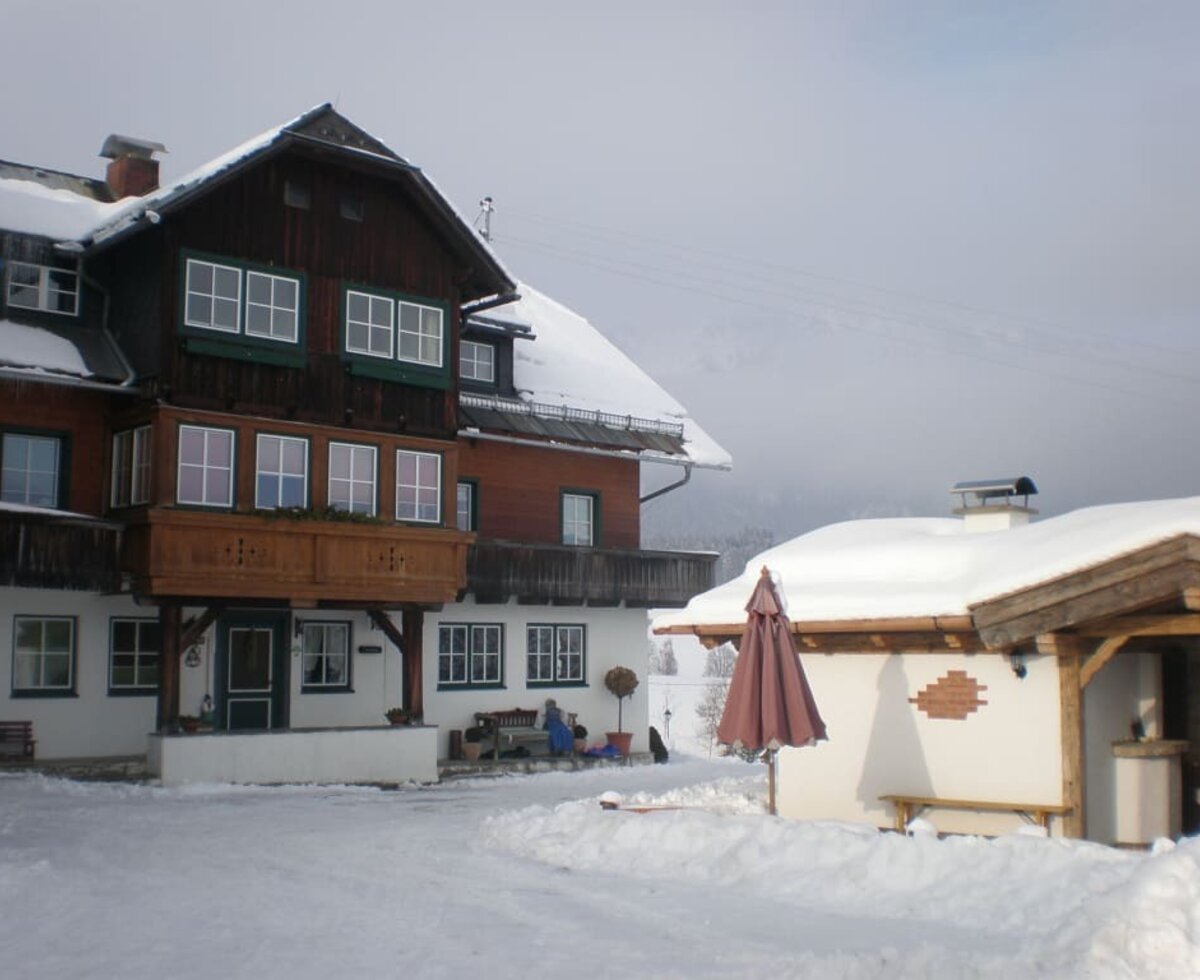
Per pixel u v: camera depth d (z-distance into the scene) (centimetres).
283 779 2011
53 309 2075
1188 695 1264
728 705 1188
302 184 2134
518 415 2553
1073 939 723
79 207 2195
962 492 1506
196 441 1978
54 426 2011
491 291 2373
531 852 1196
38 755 1966
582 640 2667
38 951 771
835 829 1065
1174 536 1070
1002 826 1202
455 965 743
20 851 1166
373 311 2195
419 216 2270
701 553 2756
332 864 1146
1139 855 932
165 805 1650
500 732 2462
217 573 1958
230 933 832
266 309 2070
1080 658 1162
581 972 724
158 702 1955
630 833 1162
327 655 2317
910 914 888
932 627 1188
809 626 1248
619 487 2730
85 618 2030
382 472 2170
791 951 777
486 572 2403
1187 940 687
